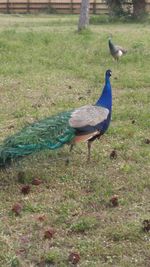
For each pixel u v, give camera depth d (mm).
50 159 8125
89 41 19359
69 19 31609
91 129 7531
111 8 31766
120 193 7188
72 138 7445
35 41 18953
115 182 7480
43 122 7480
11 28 25062
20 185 7336
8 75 13969
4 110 10797
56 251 5816
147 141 8992
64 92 12273
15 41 18797
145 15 31703
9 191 7172
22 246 5961
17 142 7078
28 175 7527
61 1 37812
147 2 36656
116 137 9195
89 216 6543
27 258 5750
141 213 6691
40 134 7215
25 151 7094
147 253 5848
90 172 7758
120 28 26828
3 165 7051
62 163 8023
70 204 6824
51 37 19891
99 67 15023
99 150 8562
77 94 12094
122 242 6043
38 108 10867
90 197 7023
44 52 17047
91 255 5805
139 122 9930
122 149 8688
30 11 37562
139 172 7832
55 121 7430
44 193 7156
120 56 15914
